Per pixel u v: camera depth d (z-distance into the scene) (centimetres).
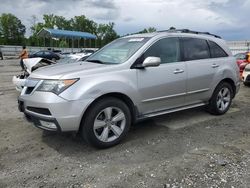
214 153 438
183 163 404
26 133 536
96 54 577
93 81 441
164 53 539
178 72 546
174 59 552
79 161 416
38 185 352
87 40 6397
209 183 351
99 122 450
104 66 475
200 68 587
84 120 439
